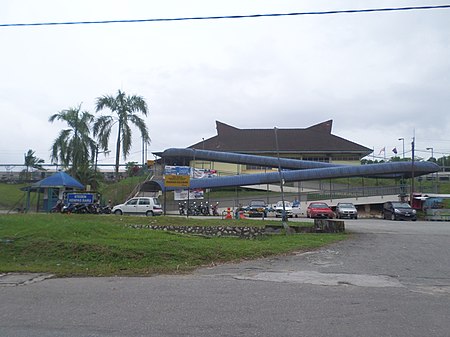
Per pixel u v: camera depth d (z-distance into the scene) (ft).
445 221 111.86
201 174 162.71
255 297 25.57
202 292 26.99
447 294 26.61
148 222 71.41
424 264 38.37
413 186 144.56
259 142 206.18
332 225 67.41
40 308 23.11
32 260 39.11
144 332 18.81
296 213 124.47
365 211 146.41
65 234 45.65
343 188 161.99
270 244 49.62
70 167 142.41
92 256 39.47
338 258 41.96
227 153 170.19
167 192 153.48
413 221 109.29
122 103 139.54
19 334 18.56
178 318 20.98
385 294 26.50
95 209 112.57
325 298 25.31
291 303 24.06
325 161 201.98
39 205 131.54
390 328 19.38
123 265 37.45
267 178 152.56
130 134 140.05
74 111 140.05
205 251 41.98
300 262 39.73
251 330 19.08
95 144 141.69
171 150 167.53
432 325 19.84
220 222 73.36
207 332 18.81
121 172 184.65
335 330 19.08
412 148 152.35
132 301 24.59
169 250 41.29
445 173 207.92
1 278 32.30
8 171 168.14
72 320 20.72
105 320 20.67
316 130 218.38
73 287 28.86
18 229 47.88
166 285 29.35
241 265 38.24
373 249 48.06
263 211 117.50
